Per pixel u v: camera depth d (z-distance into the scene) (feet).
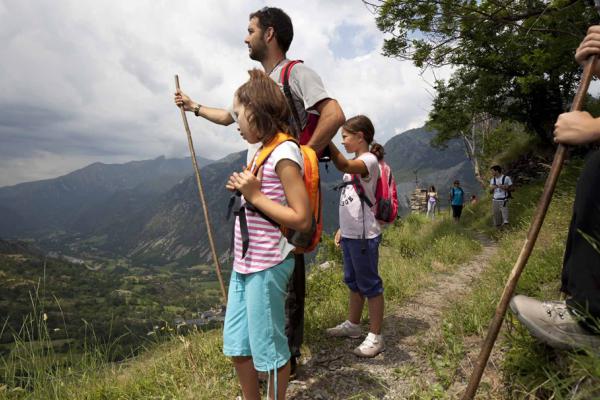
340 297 14.84
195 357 9.62
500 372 7.50
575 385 5.21
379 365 9.25
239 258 6.52
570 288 5.54
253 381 6.93
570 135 4.99
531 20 31.19
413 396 7.55
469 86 59.62
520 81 45.24
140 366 9.40
